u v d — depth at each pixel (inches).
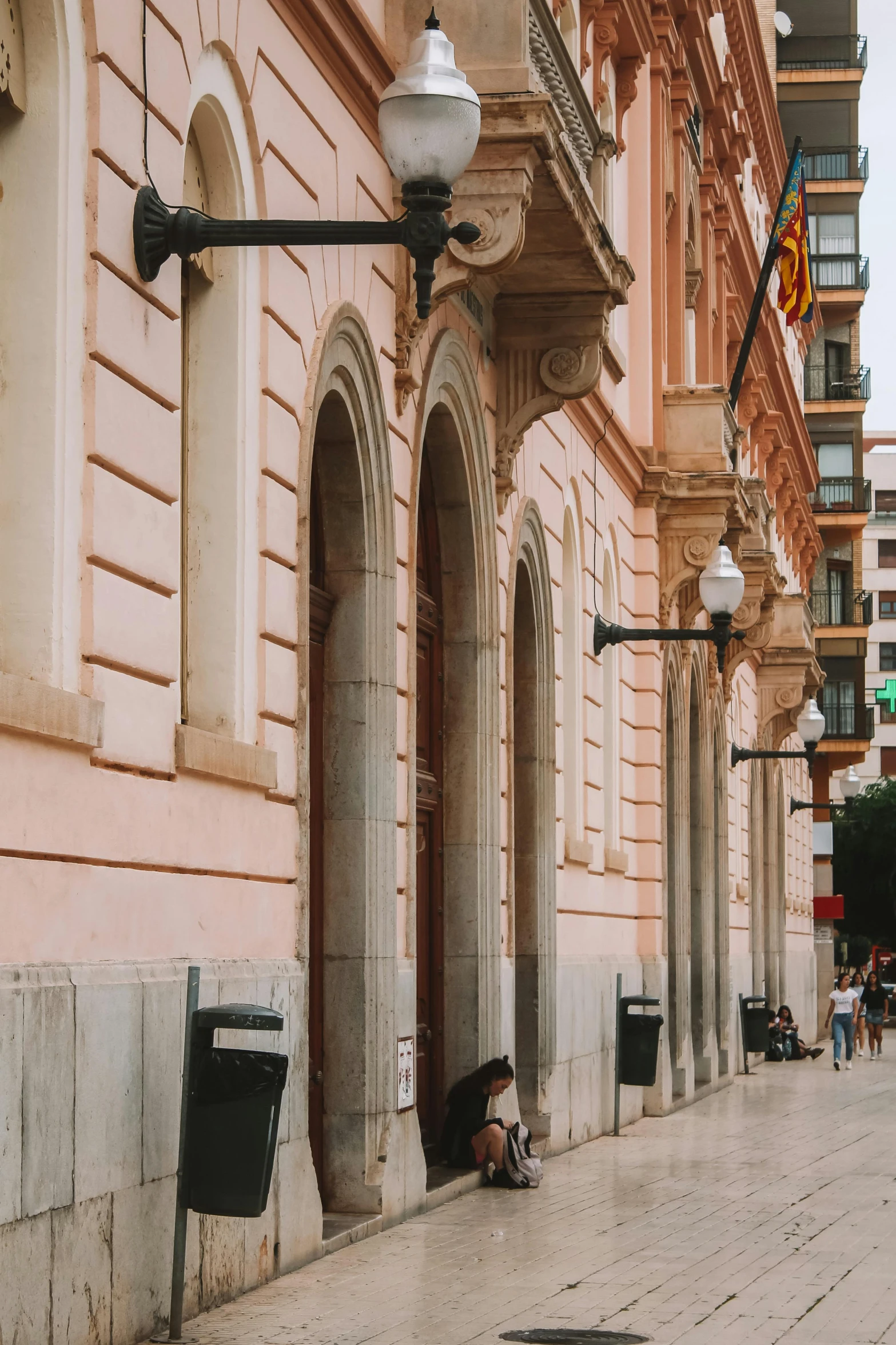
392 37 506.0
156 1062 328.2
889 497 4097.0
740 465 1546.5
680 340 1051.3
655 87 986.1
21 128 308.7
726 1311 374.9
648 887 936.3
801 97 2460.6
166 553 346.0
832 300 2456.9
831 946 2117.4
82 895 306.3
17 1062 273.4
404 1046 510.3
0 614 303.7
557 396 618.2
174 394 350.9
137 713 331.0
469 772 605.0
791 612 1605.6
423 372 533.0
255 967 389.1
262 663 403.5
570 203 539.2
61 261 307.9
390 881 496.7
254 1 402.0
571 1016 743.7
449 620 606.5
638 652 951.0
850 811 2910.9
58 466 305.3
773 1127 856.3
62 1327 288.0
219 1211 330.3
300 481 428.1
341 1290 385.1
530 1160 590.2
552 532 733.9
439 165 343.9
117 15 323.6
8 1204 270.2
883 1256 454.0
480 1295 384.5
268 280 406.3
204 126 390.9
